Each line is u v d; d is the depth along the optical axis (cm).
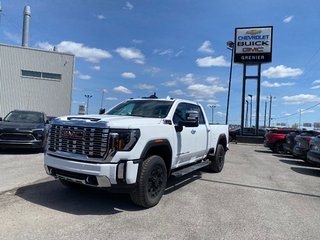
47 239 397
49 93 3181
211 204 589
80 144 509
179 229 454
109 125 493
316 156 1041
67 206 534
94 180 492
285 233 460
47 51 3170
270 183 830
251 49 3219
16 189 627
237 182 814
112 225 456
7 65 3023
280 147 1850
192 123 631
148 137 537
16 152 1188
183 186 734
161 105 671
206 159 895
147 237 418
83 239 402
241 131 3238
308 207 608
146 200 529
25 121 1248
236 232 454
